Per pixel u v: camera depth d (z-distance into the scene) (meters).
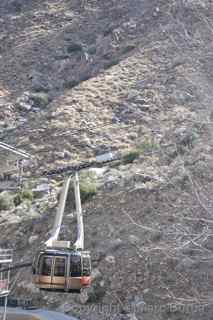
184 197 31.80
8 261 25.88
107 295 28.66
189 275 27.47
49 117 55.91
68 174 27.59
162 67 62.56
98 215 35.09
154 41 69.31
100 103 58.31
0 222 38.66
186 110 50.41
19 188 36.97
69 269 24.16
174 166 36.84
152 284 28.09
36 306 30.08
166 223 30.84
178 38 64.62
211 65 42.75
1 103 62.47
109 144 49.03
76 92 61.28
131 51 70.50
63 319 26.94
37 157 48.19
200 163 34.56
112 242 31.75
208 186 31.36
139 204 34.19
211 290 26.12
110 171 41.44
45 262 24.33
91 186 37.94
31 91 65.62
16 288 31.69
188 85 37.78
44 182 43.50
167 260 28.84
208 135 39.19
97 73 67.25
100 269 30.19
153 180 36.09
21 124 57.31
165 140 44.22
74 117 55.22
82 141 50.00
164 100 54.66
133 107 55.28
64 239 33.38
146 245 30.22
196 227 28.25
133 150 44.00
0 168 37.06
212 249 26.94
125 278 29.06
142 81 60.91
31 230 36.25
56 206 37.88
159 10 77.75
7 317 27.53
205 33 52.69
